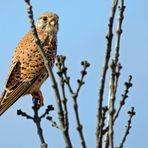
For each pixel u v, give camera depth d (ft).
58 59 29.30
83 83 29.25
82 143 28.66
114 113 30.60
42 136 37.83
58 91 29.40
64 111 29.27
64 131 29.04
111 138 29.04
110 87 30.25
